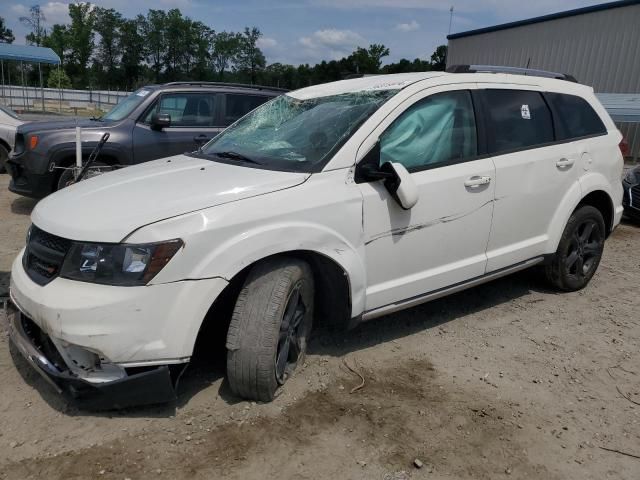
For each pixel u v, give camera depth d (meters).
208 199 2.87
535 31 20.42
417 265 3.62
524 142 4.24
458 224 3.76
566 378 3.53
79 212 2.87
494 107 4.08
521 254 4.28
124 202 2.89
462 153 3.83
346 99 3.78
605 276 5.56
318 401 3.12
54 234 2.80
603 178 4.82
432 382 3.40
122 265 2.62
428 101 3.69
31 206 7.65
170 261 2.64
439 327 4.20
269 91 8.18
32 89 39.78
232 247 2.77
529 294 4.93
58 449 2.66
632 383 3.51
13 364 3.38
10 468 2.52
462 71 4.22
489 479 2.60
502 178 3.97
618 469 2.71
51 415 2.91
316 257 3.19
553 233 4.49
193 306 2.70
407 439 2.84
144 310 2.61
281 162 3.38
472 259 3.94
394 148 3.49
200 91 7.62
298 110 3.94
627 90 17.56
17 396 3.06
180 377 3.08
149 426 2.85
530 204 4.23
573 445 2.87
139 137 7.11
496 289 5.02
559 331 4.21
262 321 2.88
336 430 2.88
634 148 15.84
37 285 2.78
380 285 3.47
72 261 2.70
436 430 2.93
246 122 4.27
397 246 3.46
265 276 2.95
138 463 2.58
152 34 79.88
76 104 41.09
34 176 6.81
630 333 4.22
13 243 5.81
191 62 82.75
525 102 4.32
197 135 7.50
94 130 6.94
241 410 3.00
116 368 2.69
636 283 5.39
